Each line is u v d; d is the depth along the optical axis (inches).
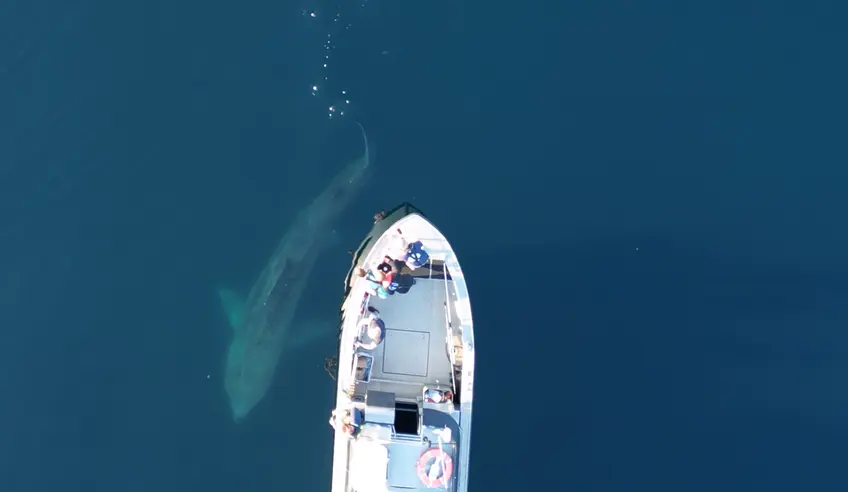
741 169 1448.1
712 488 1373.0
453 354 1183.6
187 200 1418.6
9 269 1384.1
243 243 1411.2
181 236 1409.9
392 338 1201.4
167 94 1440.7
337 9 1449.3
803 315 1416.1
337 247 1407.5
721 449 1381.6
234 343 1387.8
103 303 1384.1
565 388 1395.2
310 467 1366.9
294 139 1432.1
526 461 1379.2
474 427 1382.9
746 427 1386.6
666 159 1444.4
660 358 1406.3
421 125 1430.9
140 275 1395.2
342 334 1166.3
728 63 1470.2
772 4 1476.4
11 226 1395.2
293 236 1411.2
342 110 1435.8
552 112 1445.6
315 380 1384.1
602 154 1440.7
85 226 1403.8
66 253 1392.7
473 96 1441.9
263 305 1397.6
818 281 1419.8
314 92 1439.5
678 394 1396.4
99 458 1344.7
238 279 1403.8
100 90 1438.2
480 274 1406.3
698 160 1448.1
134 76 1443.2
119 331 1379.2
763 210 1437.0
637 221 1429.6
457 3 1464.1
